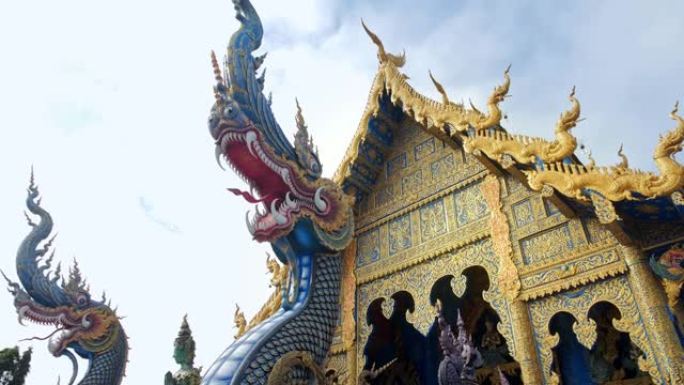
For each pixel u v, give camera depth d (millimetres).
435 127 12633
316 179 8359
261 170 7543
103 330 16266
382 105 15266
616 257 9031
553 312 9625
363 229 15266
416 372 15844
